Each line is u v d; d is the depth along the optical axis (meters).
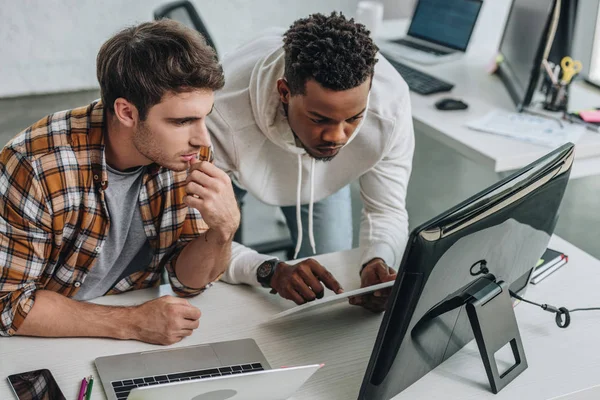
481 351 1.28
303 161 1.77
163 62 1.19
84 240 1.41
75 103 4.44
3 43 4.31
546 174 1.31
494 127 2.37
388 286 1.36
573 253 1.73
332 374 1.32
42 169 1.31
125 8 4.48
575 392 1.30
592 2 2.62
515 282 1.45
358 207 3.32
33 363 1.30
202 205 1.37
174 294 1.55
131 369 1.29
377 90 1.68
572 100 2.61
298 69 1.40
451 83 2.75
